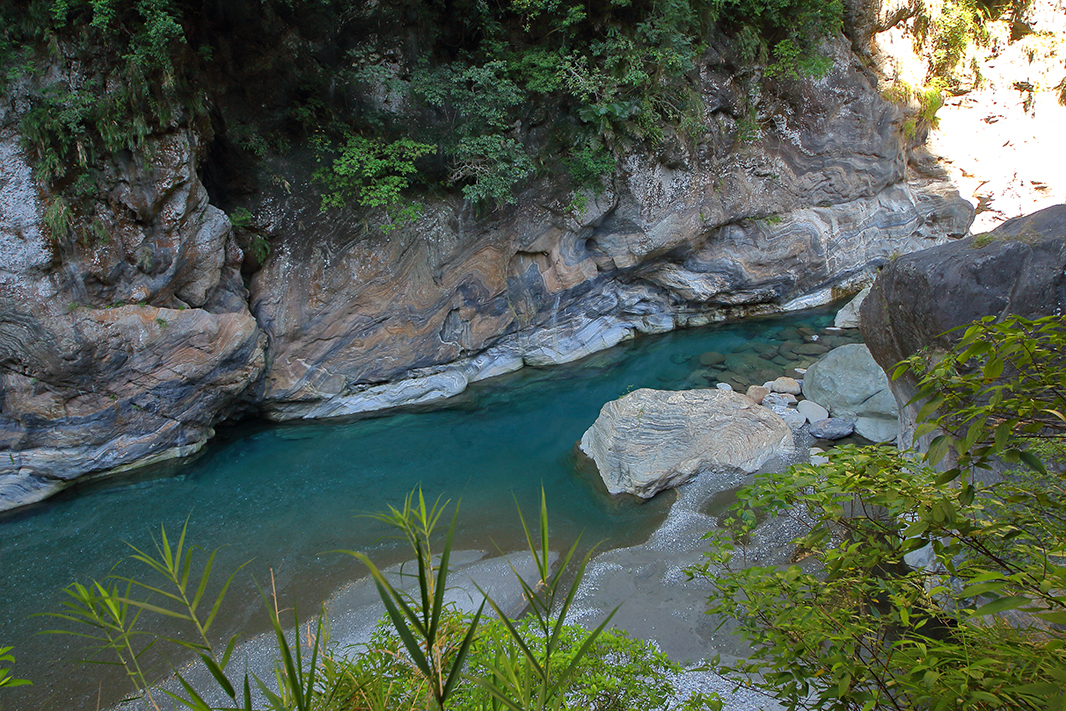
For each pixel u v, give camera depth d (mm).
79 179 9930
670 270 18062
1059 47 21297
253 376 12477
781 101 17781
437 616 1729
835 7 16719
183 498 10969
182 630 7863
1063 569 1887
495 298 15492
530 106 14445
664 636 7332
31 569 9172
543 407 14578
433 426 13789
